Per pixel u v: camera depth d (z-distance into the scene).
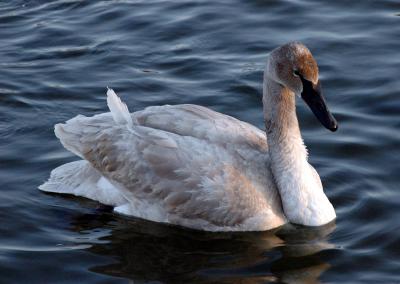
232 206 14.09
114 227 14.45
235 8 21.14
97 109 17.61
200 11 21.03
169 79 18.62
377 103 17.66
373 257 13.46
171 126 14.54
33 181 15.49
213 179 14.12
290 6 21.11
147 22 20.66
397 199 14.88
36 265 13.35
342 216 14.56
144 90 18.22
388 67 18.80
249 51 19.53
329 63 19.03
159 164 14.36
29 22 20.88
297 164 14.33
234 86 18.30
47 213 14.70
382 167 15.77
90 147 14.91
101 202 15.05
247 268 13.28
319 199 14.38
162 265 13.40
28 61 19.34
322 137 16.73
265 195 14.26
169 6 21.30
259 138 14.86
